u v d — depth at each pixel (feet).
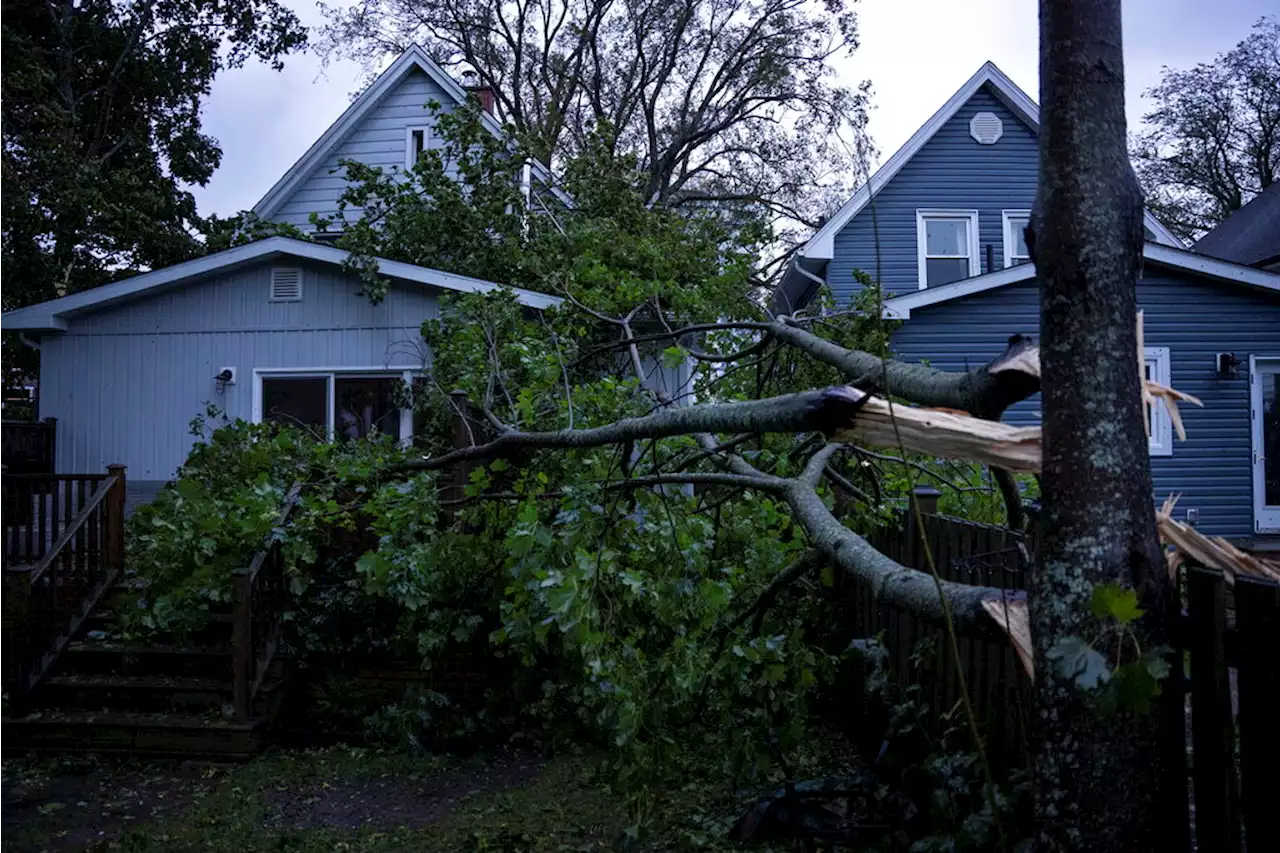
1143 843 6.61
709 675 15.07
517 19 98.94
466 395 24.93
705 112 100.48
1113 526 6.78
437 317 39.24
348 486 23.21
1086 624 6.73
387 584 20.68
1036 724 7.00
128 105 75.61
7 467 37.42
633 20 97.45
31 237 61.72
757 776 16.20
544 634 14.47
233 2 76.23
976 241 58.03
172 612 22.70
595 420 21.50
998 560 14.20
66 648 24.26
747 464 18.29
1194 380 47.39
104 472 40.22
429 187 43.73
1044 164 7.24
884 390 8.95
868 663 14.80
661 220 45.83
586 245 39.14
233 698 22.59
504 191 43.50
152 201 65.98
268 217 57.26
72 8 72.33
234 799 19.08
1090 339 6.93
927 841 10.90
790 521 19.25
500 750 22.08
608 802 18.10
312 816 18.11
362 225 42.83
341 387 39.96
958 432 8.77
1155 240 57.21
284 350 39.96
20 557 26.22
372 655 23.35
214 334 40.29
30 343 41.29
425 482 20.39
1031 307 46.93
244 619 21.95
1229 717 7.72
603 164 46.42
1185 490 47.37
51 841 16.99
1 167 57.82
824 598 22.34
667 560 15.78
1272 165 116.98
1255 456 47.24
